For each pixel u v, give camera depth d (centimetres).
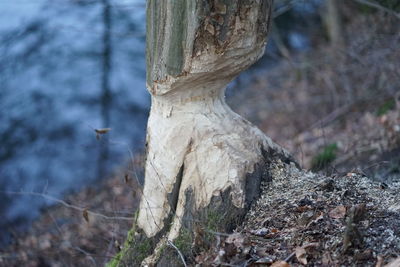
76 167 1104
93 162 1110
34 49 1415
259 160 405
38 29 1459
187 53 363
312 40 1533
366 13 1341
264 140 421
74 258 625
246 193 387
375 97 984
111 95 1352
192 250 367
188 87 388
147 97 1363
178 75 373
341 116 977
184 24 358
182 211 391
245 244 347
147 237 411
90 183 1040
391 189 405
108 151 1144
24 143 1188
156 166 406
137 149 954
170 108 400
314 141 913
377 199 389
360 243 332
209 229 368
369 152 747
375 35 1179
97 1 1503
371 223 355
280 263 332
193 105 398
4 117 1252
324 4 1559
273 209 385
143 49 1483
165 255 379
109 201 822
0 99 1288
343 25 1398
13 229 877
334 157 726
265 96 1252
